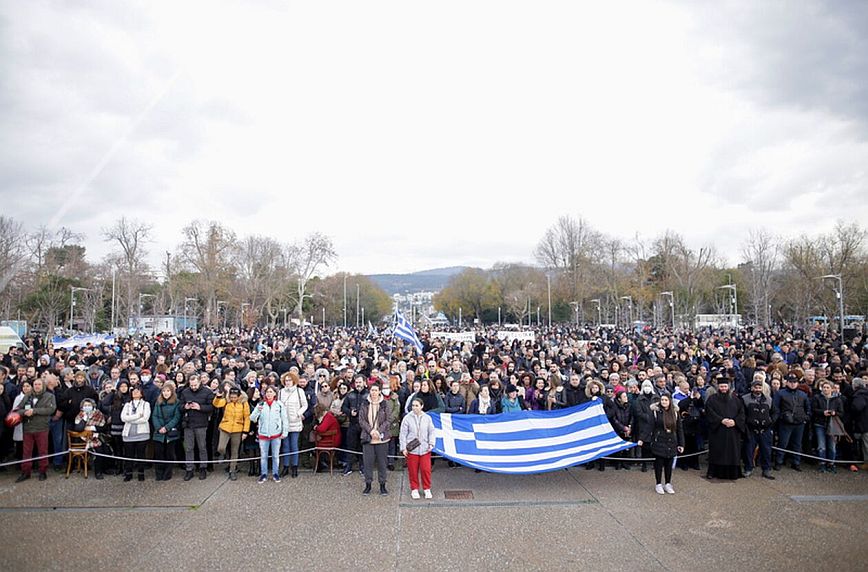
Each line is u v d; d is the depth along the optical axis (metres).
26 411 11.02
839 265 49.91
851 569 7.20
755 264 59.91
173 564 7.36
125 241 60.00
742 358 20.30
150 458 11.86
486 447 11.27
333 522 8.91
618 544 8.02
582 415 11.84
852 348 23.39
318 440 11.85
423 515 9.25
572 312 90.38
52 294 56.41
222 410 12.09
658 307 71.75
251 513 9.30
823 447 11.88
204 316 80.19
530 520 9.01
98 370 15.60
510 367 16.28
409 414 10.35
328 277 111.44
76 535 8.31
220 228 76.62
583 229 86.38
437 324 137.12
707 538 8.23
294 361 17.53
